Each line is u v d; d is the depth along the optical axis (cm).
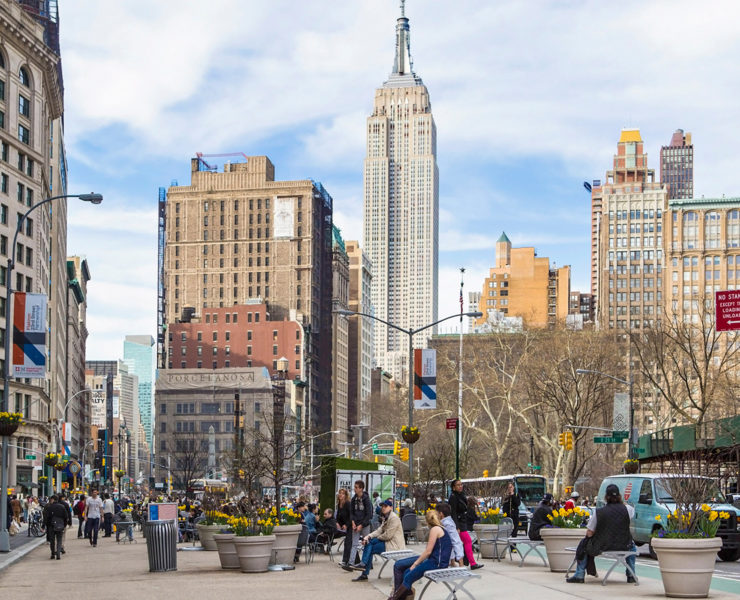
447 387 9619
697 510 1988
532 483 6819
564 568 2459
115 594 2133
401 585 1775
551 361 8394
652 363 10000
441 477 6059
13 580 2677
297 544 3011
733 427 4828
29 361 3962
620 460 12019
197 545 4469
